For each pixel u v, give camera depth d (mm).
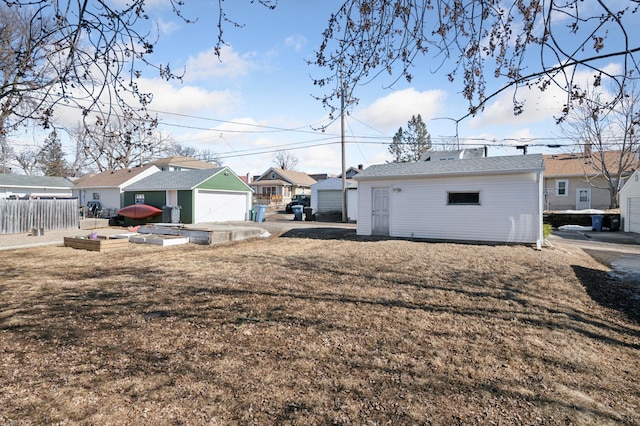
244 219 24547
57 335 4199
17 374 3256
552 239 15016
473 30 3158
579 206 26109
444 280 6977
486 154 25688
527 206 11703
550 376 3357
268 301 5547
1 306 5328
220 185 22438
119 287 6480
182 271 7918
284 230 17312
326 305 5352
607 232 18375
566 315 5105
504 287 6512
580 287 6688
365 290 6215
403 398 2936
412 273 7598
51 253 10938
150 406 2771
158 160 39938
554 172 26781
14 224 16047
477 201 12523
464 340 4141
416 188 13500
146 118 3541
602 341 4262
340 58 3545
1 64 3305
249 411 2727
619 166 22625
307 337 4156
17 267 8609
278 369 3389
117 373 3287
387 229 14258
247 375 3268
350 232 16047
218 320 4703
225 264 8773
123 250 11492
